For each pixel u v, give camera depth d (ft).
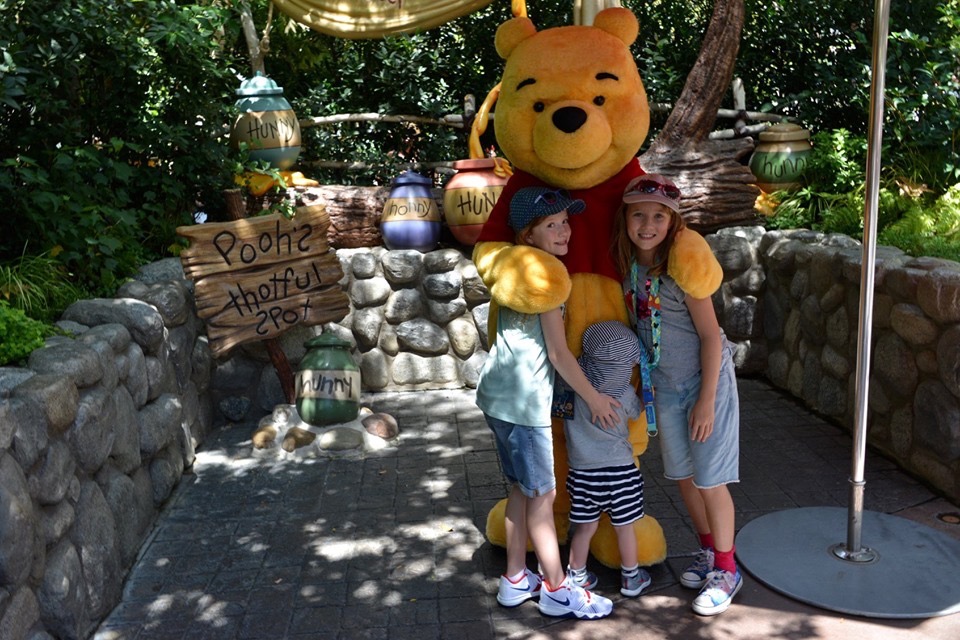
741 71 25.31
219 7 21.06
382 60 24.21
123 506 12.71
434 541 13.51
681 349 11.07
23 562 9.30
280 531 13.96
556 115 10.83
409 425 18.40
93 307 14.32
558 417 11.40
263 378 18.94
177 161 18.95
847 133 22.16
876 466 15.40
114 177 16.94
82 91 18.48
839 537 12.78
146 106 19.75
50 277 14.83
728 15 20.84
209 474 16.17
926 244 16.12
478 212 20.20
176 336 16.25
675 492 14.87
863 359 11.76
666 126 21.49
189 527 14.12
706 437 10.97
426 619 11.46
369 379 20.48
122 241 17.21
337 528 14.01
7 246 15.80
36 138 16.39
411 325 20.27
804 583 11.66
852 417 16.81
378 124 25.17
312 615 11.62
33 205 15.38
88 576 11.16
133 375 13.80
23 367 11.39
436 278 20.10
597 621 11.26
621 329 11.03
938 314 13.60
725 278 20.43
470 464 16.34
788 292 19.20
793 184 22.11
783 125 22.17
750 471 15.49
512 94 11.41
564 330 11.11
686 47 25.64
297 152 21.24
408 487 15.44
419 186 20.51
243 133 20.59
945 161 21.01
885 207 19.71
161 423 14.58
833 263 16.90
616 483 11.27
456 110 25.26
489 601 11.84
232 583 12.45
